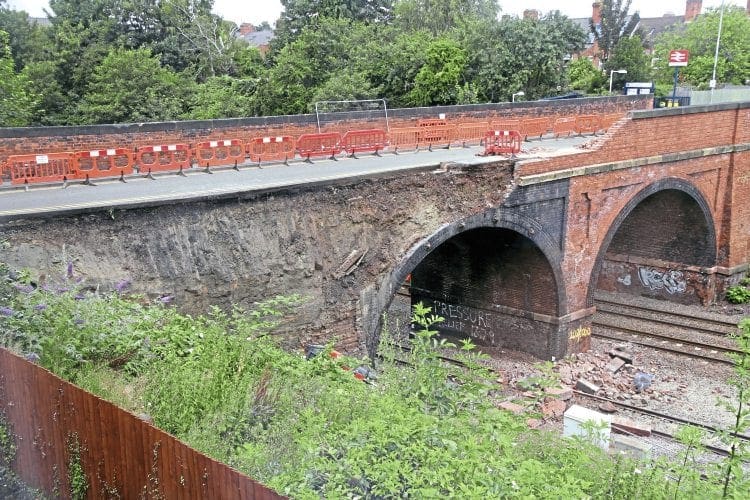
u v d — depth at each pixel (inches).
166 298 395.9
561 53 1456.7
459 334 885.2
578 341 808.9
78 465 250.4
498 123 938.1
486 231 743.7
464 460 228.5
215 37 1606.8
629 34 2277.3
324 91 1245.7
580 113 1066.7
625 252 1053.2
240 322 364.8
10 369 273.3
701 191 918.4
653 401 680.4
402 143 821.2
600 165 759.7
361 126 795.4
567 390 653.3
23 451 275.7
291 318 521.7
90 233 427.5
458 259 851.4
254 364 318.0
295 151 724.0
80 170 570.3
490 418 293.0
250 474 230.1
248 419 274.8
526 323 807.1
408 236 608.4
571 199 745.0
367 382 399.9
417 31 1581.0
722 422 631.2
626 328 888.3
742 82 2218.3
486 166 668.7
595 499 273.7
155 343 355.3
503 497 222.7
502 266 800.9
